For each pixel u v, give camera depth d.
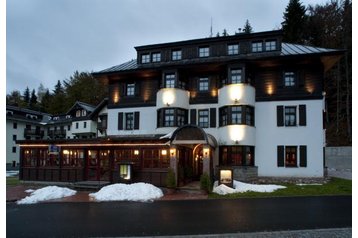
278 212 11.81
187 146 21.30
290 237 8.44
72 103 64.19
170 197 15.75
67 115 54.91
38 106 79.00
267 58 22.17
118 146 20.09
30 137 56.41
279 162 22.12
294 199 14.80
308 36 46.88
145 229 9.48
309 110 22.05
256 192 16.67
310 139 21.73
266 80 23.23
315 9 52.41
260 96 23.14
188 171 20.52
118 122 27.02
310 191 16.86
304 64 22.61
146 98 26.39
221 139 22.78
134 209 12.73
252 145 22.25
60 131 55.69
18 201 14.88
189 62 26.16
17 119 53.84
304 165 21.61
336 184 19.72
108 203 14.23
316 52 21.39
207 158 17.94
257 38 24.69
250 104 22.42
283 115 22.48
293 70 22.83
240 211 12.07
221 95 23.27
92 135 49.53
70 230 9.47
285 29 47.06
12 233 9.20
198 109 24.81
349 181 21.72
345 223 10.04
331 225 9.78
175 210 12.42
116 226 9.89
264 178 21.75
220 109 23.72
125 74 26.53
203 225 9.88
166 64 26.84
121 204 13.94
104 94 62.41
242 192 16.72
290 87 22.64
